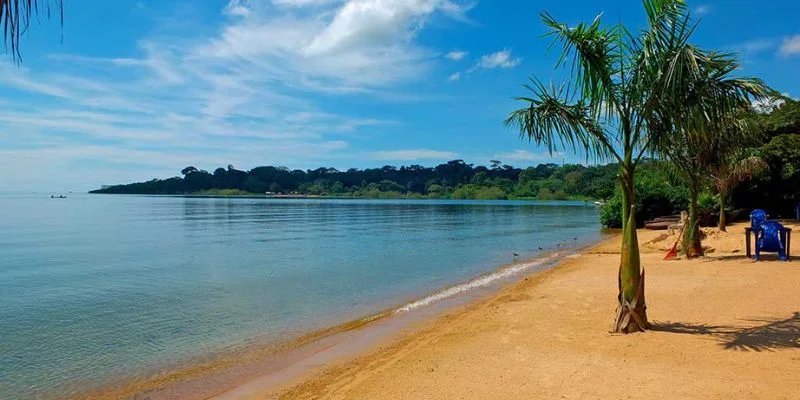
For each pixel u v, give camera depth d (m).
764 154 28.58
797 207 28.17
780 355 6.53
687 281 12.48
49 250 28.47
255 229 45.16
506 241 31.72
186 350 9.26
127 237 37.22
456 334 8.99
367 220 59.16
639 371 6.19
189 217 65.38
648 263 16.25
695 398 5.27
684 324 8.39
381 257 23.98
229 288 15.93
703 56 7.02
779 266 13.96
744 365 6.21
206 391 7.15
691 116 7.20
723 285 11.72
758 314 8.83
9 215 70.94
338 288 15.67
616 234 35.44
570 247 26.66
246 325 11.11
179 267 21.17
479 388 6.04
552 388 5.83
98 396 7.09
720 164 15.58
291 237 36.66
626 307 8.05
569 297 11.59
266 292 15.16
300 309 12.70
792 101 29.67
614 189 42.44
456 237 35.50
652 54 7.27
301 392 6.77
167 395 7.04
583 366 6.53
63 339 10.08
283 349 9.20
